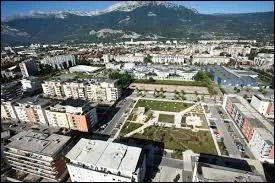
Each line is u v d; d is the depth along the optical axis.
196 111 170.62
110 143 99.25
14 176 103.25
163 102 191.50
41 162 94.00
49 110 146.25
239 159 111.81
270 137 109.94
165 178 99.00
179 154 115.50
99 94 195.62
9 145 99.88
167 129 143.00
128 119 159.50
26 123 160.62
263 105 161.38
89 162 87.06
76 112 138.38
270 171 103.38
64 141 101.69
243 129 134.75
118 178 84.12
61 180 98.75
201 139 130.25
